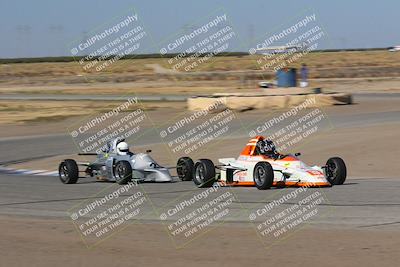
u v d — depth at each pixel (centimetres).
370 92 14000
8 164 5859
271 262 2109
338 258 2125
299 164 3716
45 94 16988
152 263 2144
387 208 2989
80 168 5428
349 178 4266
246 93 9856
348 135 6316
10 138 7931
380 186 3744
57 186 4162
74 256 2267
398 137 5953
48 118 9962
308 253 2212
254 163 3819
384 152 5322
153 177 4175
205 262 2134
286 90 10300
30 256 2280
